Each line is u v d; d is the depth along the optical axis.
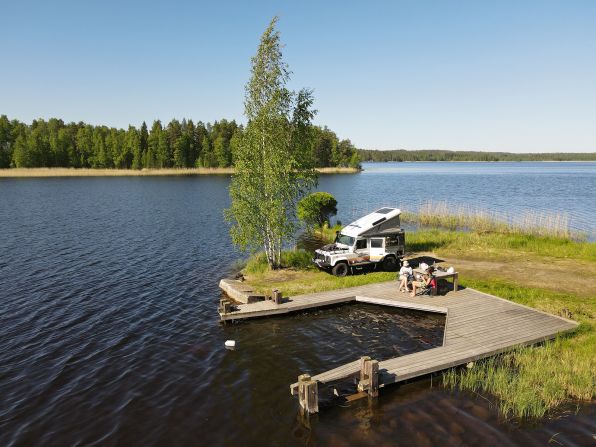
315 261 23.66
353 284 20.88
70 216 45.78
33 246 30.92
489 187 89.38
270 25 22.38
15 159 119.62
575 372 11.96
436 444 9.31
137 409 11.02
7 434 10.00
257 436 9.84
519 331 14.60
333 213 38.56
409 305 17.70
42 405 11.21
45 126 165.62
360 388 11.55
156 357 14.01
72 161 131.62
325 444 9.45
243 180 23.47
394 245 23.80
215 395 11.68
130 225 40.53
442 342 14.90
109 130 157.38
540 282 20.92
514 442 9.34
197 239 34.28
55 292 20.59
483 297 18.34
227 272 24.64
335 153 157.38
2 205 54.19
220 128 147.25
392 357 13.80
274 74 22.80
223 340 15.34
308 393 10.46
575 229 37.03
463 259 26.14
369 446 9.32
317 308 18.14
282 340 15.30
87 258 27.53
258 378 12.60
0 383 12.30
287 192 23.70
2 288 21.09
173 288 21.48
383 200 64.19
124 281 22.58
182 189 80.00
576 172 163.62
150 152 132.62
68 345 14.88
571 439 9.41
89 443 9.69
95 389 12.01
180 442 9.68
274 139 23.34
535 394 11.01
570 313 16.05
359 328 16.30
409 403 11.06
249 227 23.44
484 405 10.88
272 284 21.17
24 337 15.48
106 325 16.67
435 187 89.94
